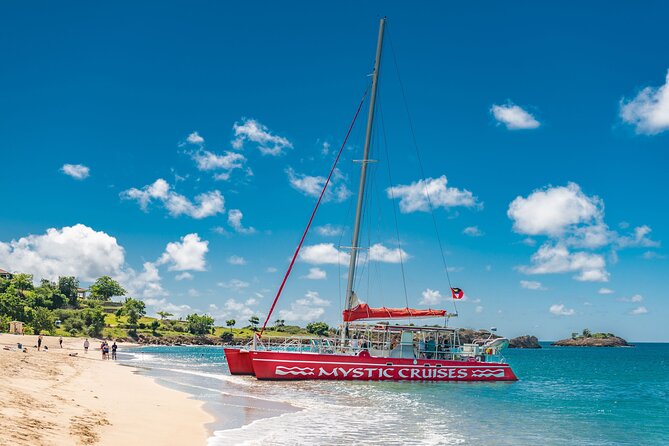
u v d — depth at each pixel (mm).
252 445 18750
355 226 44500
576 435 24797
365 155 45312
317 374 40750
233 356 46812
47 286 177375
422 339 44719
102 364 55062
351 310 41969
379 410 28688
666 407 35812
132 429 18391
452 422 26250
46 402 19984
